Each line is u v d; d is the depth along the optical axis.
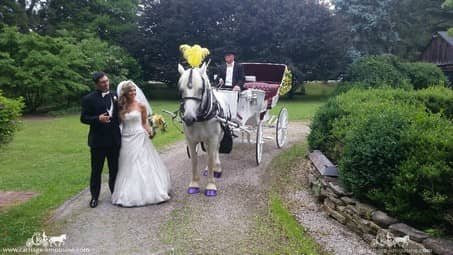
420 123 5.12
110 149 6.02
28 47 18.92
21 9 25.56
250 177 7.42
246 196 6.41
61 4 27.38
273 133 11.84
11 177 7.69
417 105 7.64
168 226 5.24
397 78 17.20
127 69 24.20
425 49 32.06
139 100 6.35
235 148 9.68
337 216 5.54
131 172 5.99
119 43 27.62
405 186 4.49
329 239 4.96
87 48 21.45
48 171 8.15
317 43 25.70
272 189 6.81
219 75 8.17
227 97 7.14
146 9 27.53
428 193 4.29
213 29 26.02
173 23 26.02
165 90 31.70
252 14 26.39
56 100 20.53
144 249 4.62
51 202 6.19
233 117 7.16
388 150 4.87
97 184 6.02
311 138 7.91
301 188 6.95
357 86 15.67
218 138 6.37
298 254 4.48
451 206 4.28
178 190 6.69
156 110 19.28
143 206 5.97
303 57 26.50
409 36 35.50
